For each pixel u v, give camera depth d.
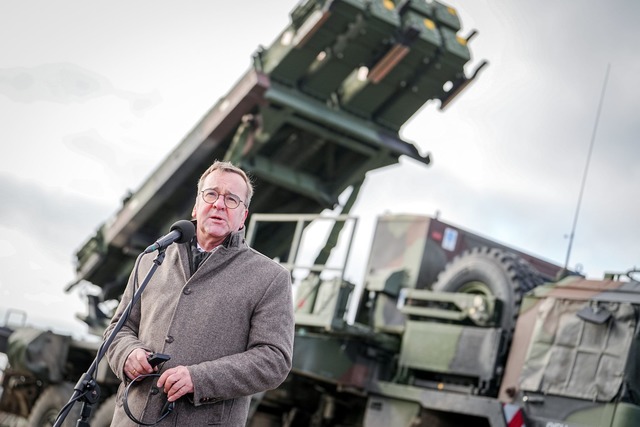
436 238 9.80
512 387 8.23
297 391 10.23
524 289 8.66
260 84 9.94
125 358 3.53
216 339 3.56
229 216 3.65
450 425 8.73
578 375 7.83
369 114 10.67
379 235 10.12
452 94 10.41
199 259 3.71
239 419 3.62
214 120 10.50
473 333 8.69
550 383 7.96
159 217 11.62
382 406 9.16
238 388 3.48
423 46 9.86
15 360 11.74
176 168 10.89
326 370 9.48
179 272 3.67
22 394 12.63
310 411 10.33
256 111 10.41
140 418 3.49
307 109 10.20
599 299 7.91
